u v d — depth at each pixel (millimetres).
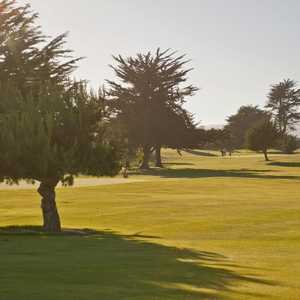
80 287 12641
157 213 36594
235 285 13250
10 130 27547
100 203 43031
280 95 188750
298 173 91062
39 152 27391
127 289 12508
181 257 18578
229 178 76812
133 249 20984
